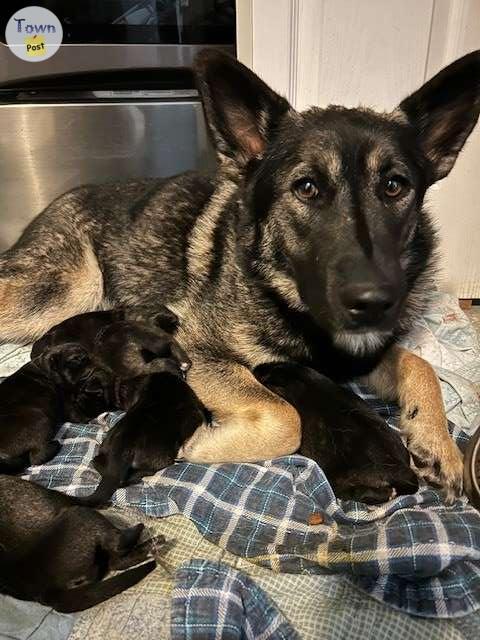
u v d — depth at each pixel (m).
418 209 0.45
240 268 0.49
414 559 0.35
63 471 0.45
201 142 0.73
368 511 0.41
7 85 0.67
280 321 0.48
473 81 0.43
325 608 0.35
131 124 0.70
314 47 0.64
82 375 0.49
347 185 0.40
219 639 0.32
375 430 0.42
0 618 0.35
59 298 0.60
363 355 0.50
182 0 0.67
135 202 0.60
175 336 0.53
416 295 0.52
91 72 0.69
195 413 0.45
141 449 0.42
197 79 0.42
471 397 0.52
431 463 0.42
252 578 0.37
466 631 0.33
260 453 0.44
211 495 0.42
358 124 0.42
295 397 0.45
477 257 0.72
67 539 0.35
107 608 0.35
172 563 0.39
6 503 0.38
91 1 0.64
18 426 0.44
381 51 0.64
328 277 0.38
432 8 0.61
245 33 0.64
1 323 0.60
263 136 0.46
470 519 0.38
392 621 0.34
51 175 0.72
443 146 0.46
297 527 0.40
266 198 0.45
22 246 0.61
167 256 0.56
